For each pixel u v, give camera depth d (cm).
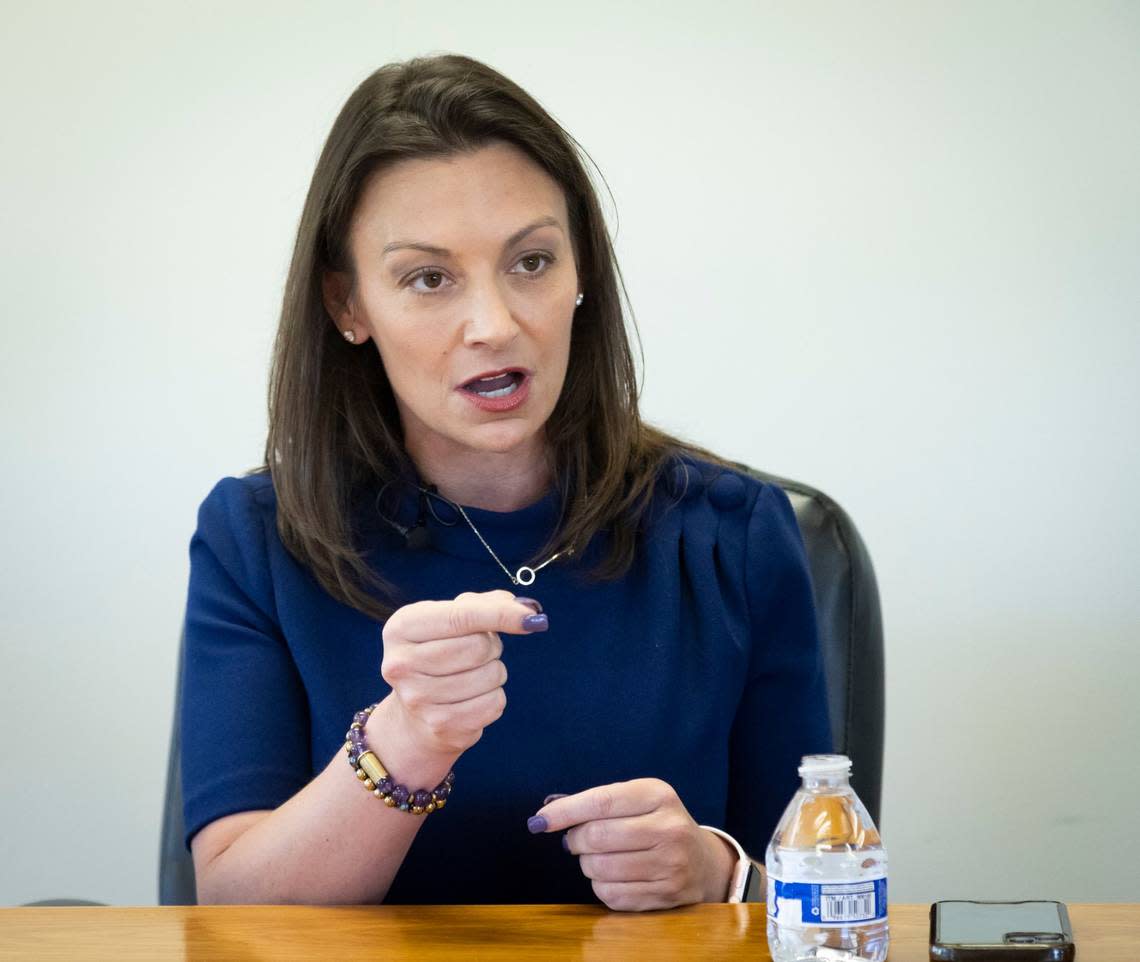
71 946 428
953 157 984
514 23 991
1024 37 980
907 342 989
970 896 988
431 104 549
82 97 984
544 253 553
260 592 598
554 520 610
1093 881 989
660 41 988
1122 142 979
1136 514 986
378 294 556
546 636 594
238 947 426
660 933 438
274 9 989
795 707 620
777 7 984
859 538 668
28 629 986
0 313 984
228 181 988
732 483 639
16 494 985
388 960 411
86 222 985
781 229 989
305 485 597
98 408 986
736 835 617
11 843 988
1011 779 990
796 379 991
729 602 619
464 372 546
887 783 994
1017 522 988
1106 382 987
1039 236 984
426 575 604
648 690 590
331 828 497
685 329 991
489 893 575
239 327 989
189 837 557
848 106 985
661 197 991
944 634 990
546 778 576
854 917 392
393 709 490
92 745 987
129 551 987
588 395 611
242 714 570
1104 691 988
